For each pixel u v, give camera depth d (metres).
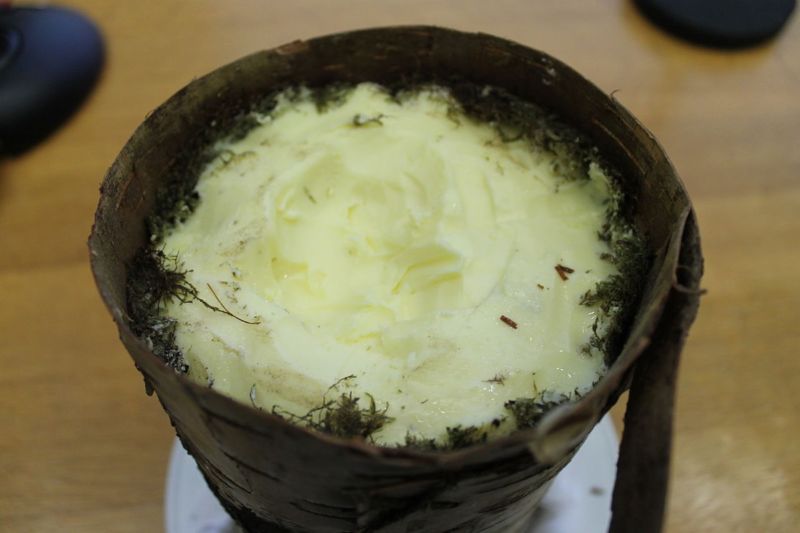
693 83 0.50
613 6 0.54
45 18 0.49
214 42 0.50
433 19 0.52
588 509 0.35
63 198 0.45
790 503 0.37
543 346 0.28
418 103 0.33
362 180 0.31
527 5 0.53
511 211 0.30
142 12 0.52
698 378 0.40
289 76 0.33
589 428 0.25
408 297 0.29
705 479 0.38
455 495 0.24
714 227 0.45
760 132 0.48
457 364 0.27
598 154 0.31
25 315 0.42
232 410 0.22
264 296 0.29
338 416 0.25
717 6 0.51
